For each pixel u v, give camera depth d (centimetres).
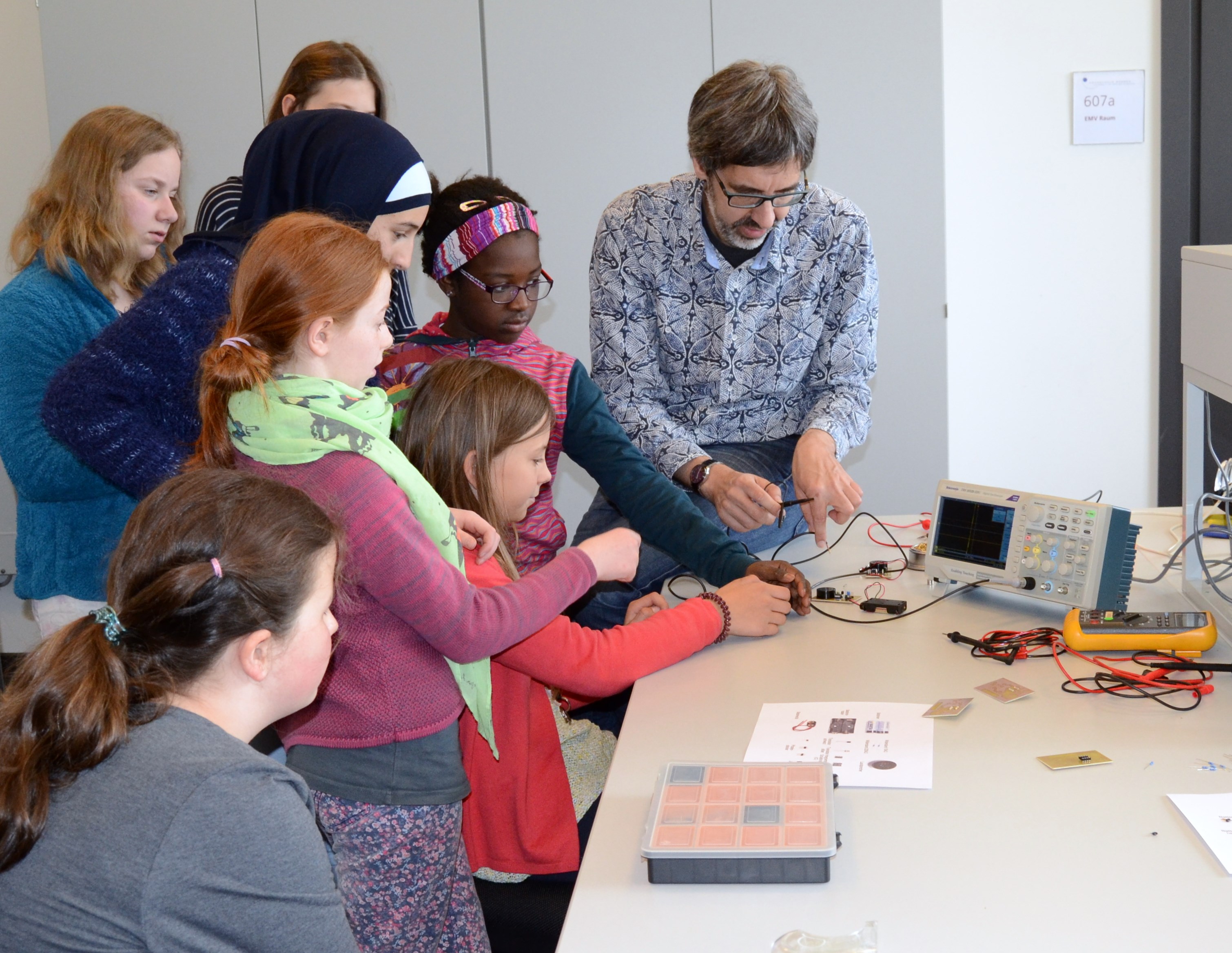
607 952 84
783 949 83
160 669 86
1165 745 113
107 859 79
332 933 86
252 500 92
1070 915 86
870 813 103
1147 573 169
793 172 170
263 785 84
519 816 144
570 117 306
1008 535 156
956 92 336
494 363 154
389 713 124
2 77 349
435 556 121
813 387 203
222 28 303
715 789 104
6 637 356
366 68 221
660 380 202
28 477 172
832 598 164
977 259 346
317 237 121
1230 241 327
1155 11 325
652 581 187
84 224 180
